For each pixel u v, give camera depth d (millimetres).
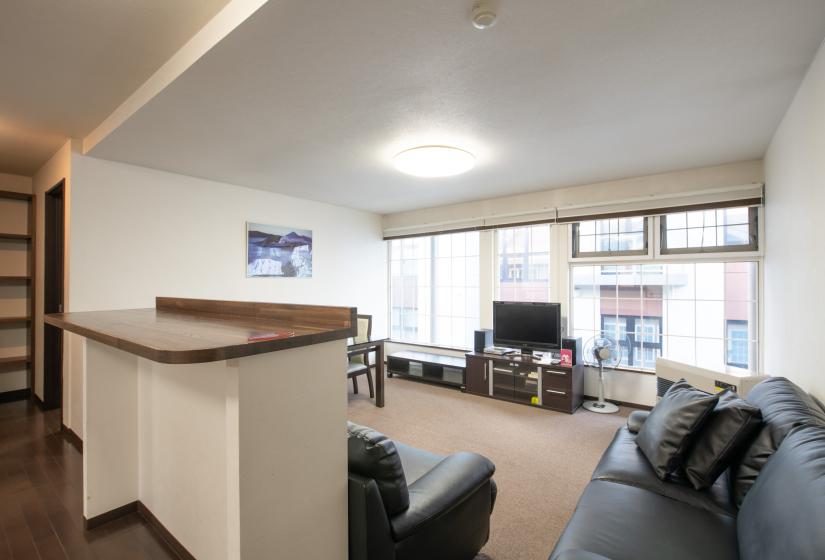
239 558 1116
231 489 1134
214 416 1546
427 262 5539
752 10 1455
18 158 3555
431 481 1604
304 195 4570
